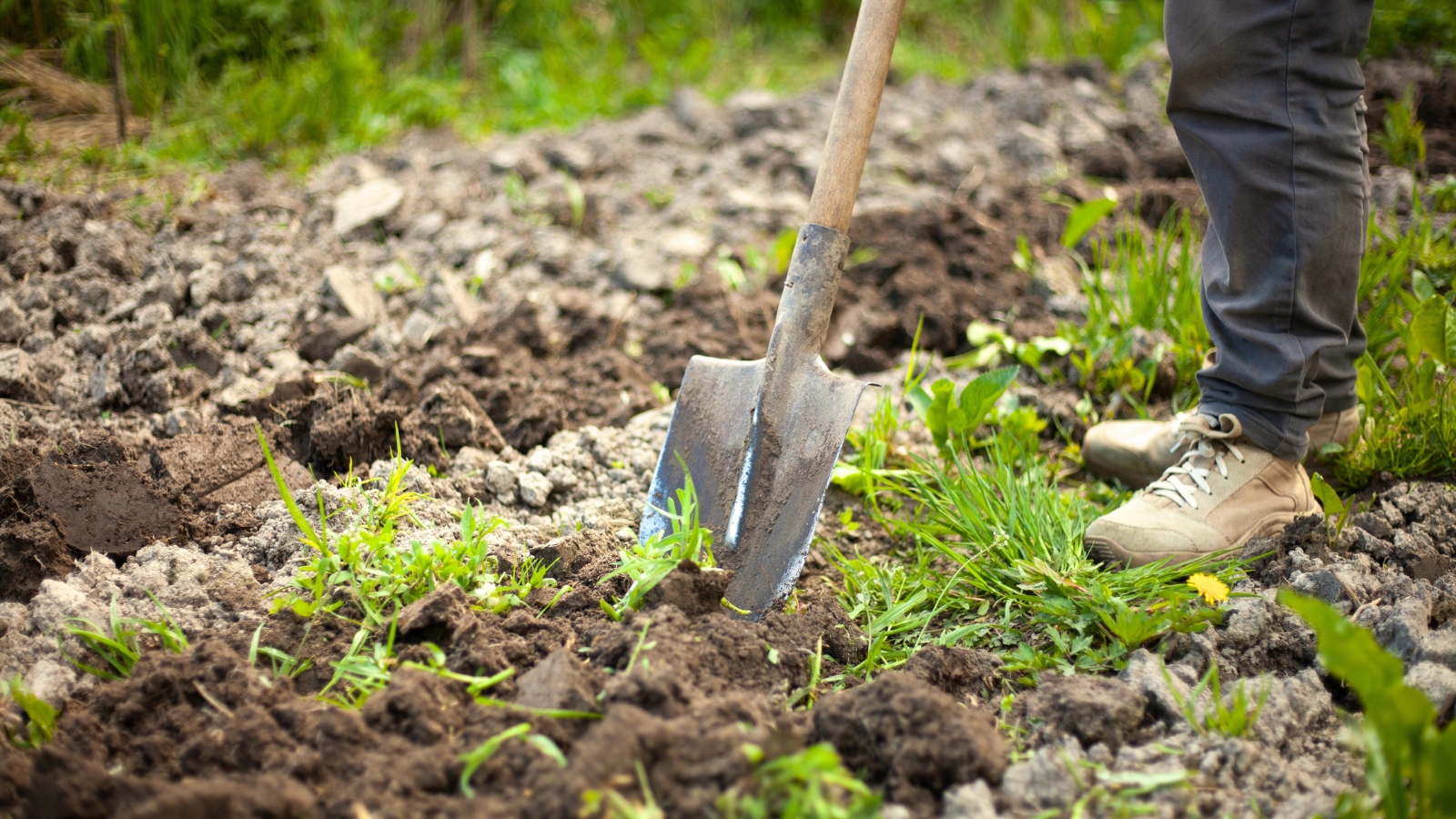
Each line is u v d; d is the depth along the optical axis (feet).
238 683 4.87
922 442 8.34
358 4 16.28
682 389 6.88
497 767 4.35
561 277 10.72
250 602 5.70
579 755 4.18
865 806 4.12
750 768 4.14
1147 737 4.91
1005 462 7.64
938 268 10.43
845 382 6.46
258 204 11.19
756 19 21.11
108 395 7.91
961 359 9.18
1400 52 13.43
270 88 13.76
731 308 9.99
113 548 6.17
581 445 7.93
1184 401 8.68
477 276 10.45
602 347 9.58
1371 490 7.30
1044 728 4.97
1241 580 6.24
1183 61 6.02
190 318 9.36
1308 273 6.05
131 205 10.98
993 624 6.06
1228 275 6.24
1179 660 5.45
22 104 12.83
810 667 5.50
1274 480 6.63
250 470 7.00
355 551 5.64
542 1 18.70
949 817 4.29
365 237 11.20
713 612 5.77
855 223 11.05
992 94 14.83
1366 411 7.43
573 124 15.21
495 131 15.01
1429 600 5.61
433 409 7.93
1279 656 5.57
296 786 4.24
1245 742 4.68
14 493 6.43
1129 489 7.84
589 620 5.62
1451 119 12.00
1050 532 6.70
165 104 13.92
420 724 4.62
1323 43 5.80
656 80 17.28
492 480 7.26
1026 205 11.59
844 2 21.26
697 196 12.43
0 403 7.63
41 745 4.73
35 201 10.44
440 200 11.73
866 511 7.67
